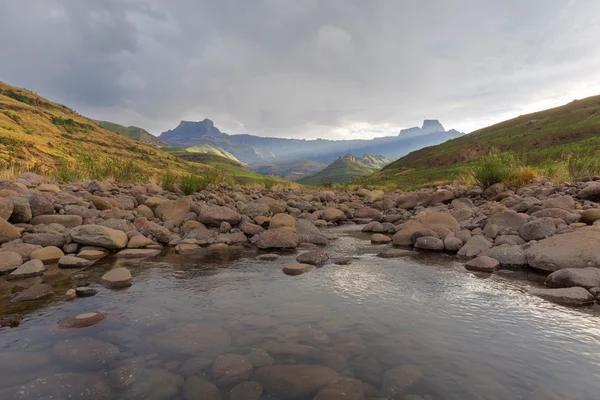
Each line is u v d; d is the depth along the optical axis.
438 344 3.49
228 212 10.74
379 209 18.30
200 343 3.46
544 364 3.12
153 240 8.94
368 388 2.73
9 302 4.55
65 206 10.01
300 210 15.58
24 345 3.35
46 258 6.82
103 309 4.37
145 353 3.25
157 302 4.66
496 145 143.50
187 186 16.81
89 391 2.64
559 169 19.66
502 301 4.78
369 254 8.05
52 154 101.81
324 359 3.17
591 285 5.09
